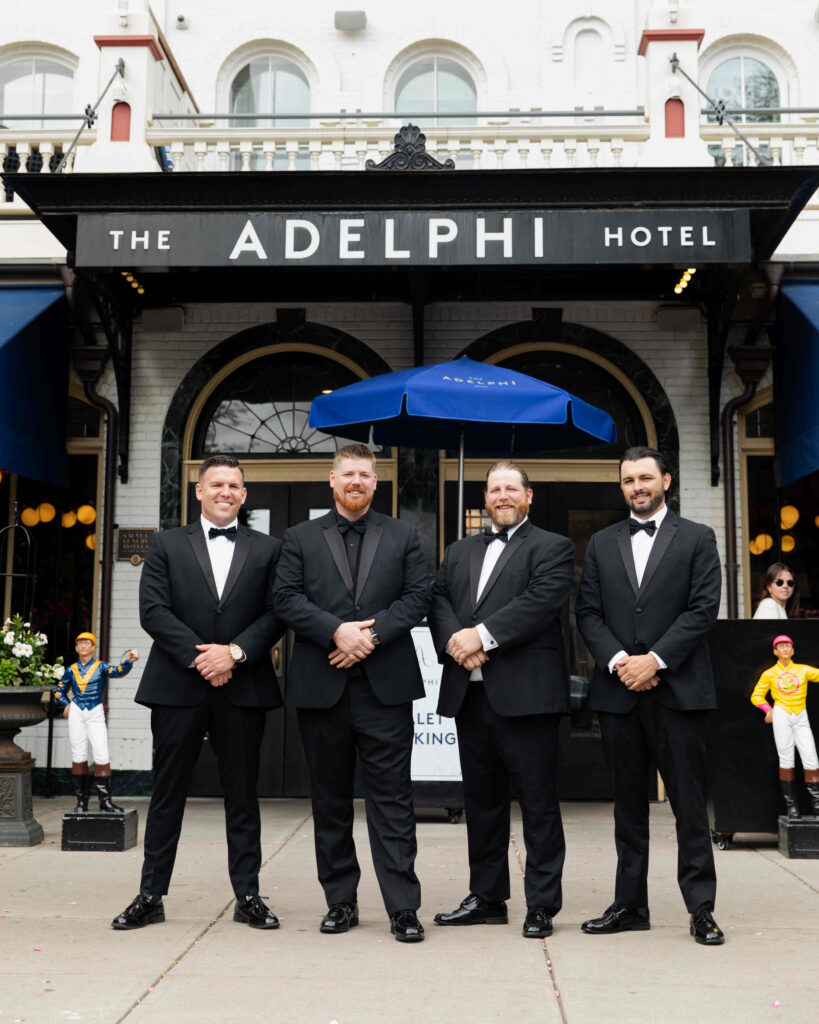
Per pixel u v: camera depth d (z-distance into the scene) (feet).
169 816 15.30
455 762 24.30
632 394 30.37
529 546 15.38
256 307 30.66
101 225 24.93
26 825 22.52
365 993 11.97
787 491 30.68
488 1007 11.51
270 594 15.64
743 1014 11.29
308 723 15.03
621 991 12.05
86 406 31.09
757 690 21.86
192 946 14.01
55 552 31.14
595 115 28.19
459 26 37.99
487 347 30.35
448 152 28.63
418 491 29.68
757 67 37.88
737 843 22.65
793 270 28.19
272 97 38.47
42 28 38.11
